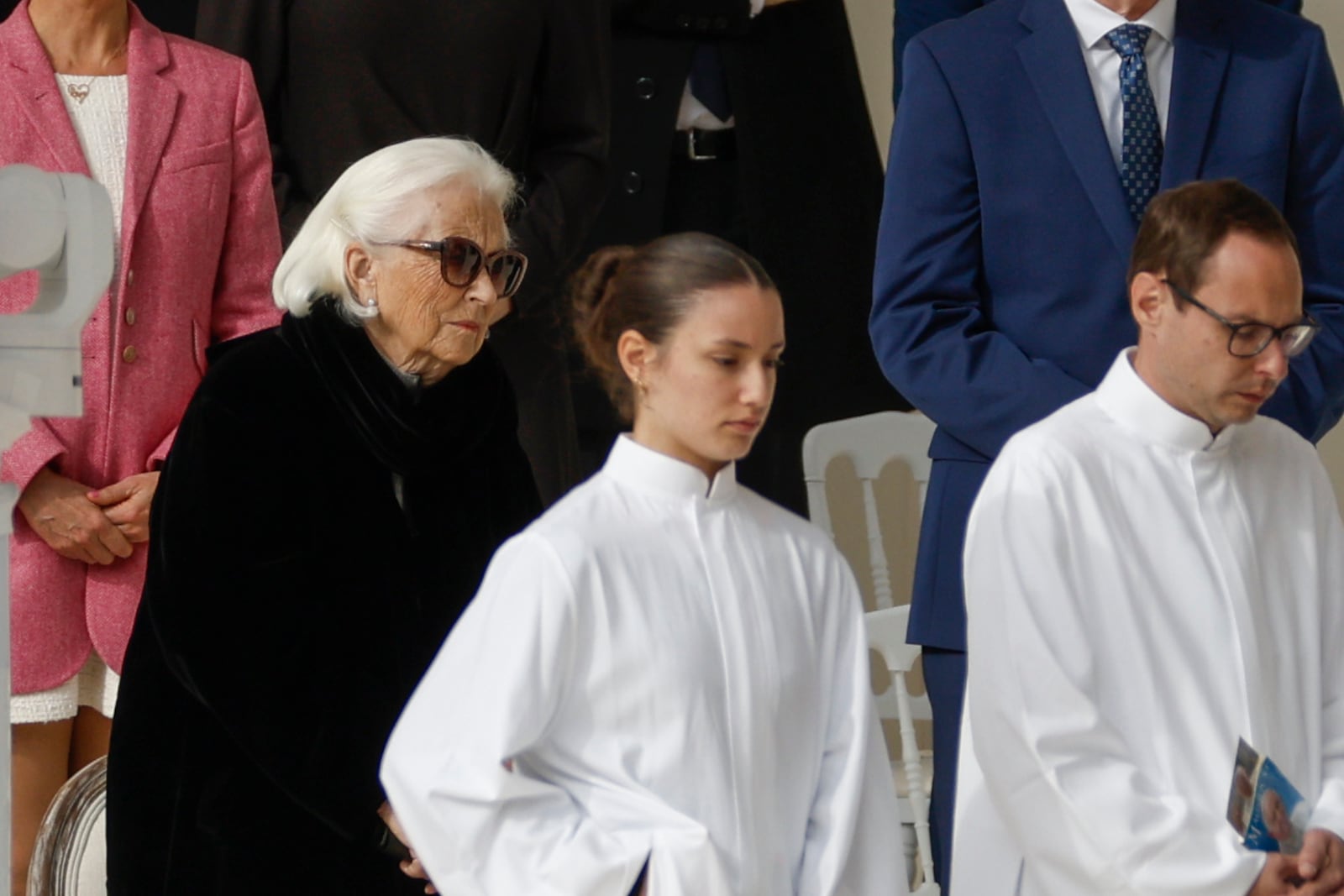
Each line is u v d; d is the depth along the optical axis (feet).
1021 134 48.60
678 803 34.06
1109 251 47.91
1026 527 39.32
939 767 47.88
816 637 36.52
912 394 48.03
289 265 44.50
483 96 63.31
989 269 48.78
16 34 55.57
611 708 34.37
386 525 43.68
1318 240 49.44
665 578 34.96
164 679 42.42
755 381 34.76
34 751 54.08
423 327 43.50
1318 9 77.46
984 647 39.42
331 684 42.11
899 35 64.44
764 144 74.84
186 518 42.01
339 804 41.42
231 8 62.59
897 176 49.52
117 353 55.06
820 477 67.67
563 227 64.13
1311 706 40.93
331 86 62.34
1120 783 37.52
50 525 53.78
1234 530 40.45
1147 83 48.98
